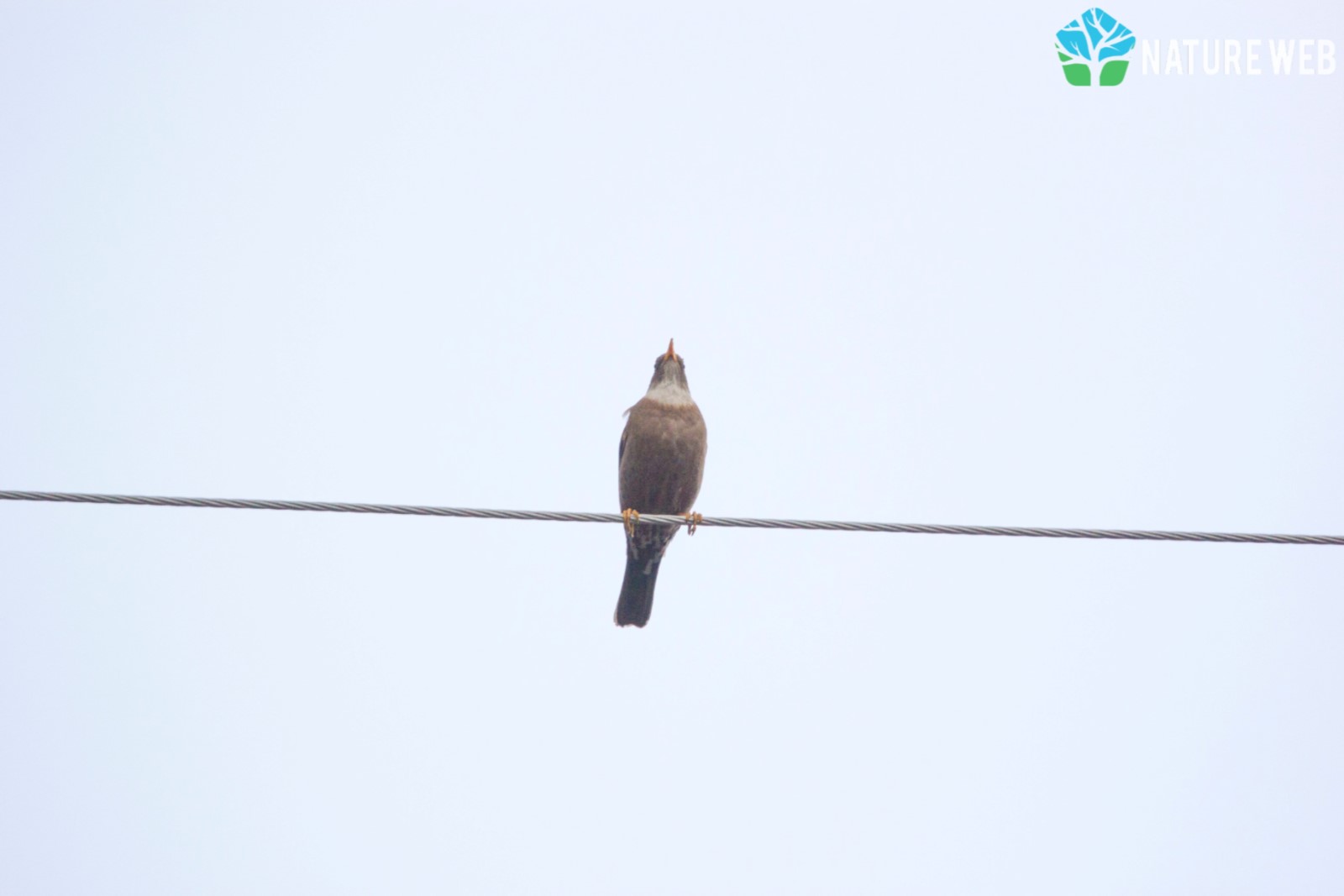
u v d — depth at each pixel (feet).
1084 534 35.65
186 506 34.24
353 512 35.06
